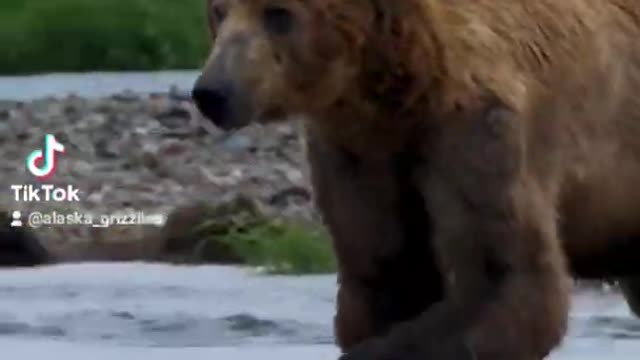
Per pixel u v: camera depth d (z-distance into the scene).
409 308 12.11
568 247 12.33
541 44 11.75
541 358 11.45
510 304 11.31
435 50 11.32
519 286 11.36
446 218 11.50
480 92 11.39
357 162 11.76
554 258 11.52
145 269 22.73
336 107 11.46
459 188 11.44
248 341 16.06
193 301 18.89
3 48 52.09
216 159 31.27
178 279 21.23
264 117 11.41
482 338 11.27
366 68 11.34
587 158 11.99
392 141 11.55
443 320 11.42
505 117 11.39
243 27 11.19
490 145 11.38
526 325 11.32
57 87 43.66
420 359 11.37
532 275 11.41
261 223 24.73
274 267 22.22
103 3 54.59
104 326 16.97
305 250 22.33
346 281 12.19
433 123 11.44
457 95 11.36
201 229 24.50
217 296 19.38
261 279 21.17
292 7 11.19
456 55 11.38
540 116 11.71
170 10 54.25
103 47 52.22
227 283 20.73
